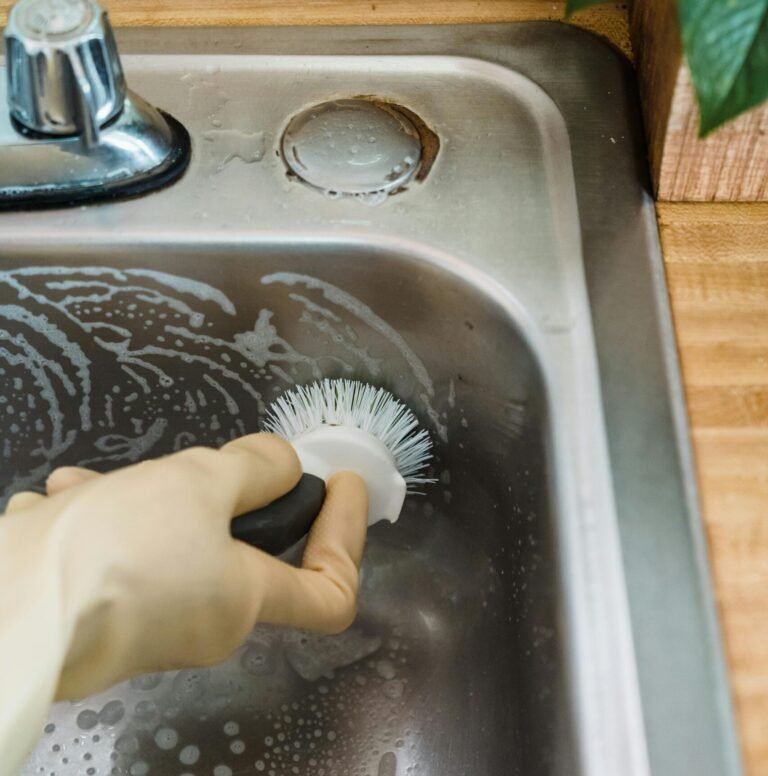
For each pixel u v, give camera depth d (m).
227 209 0.46
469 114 0.50
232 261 0.46
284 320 0.49
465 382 0.49
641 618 0.36
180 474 0.37
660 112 0.44
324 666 0.53
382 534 0.56
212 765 0.50
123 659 0.35
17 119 0.43
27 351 0.51
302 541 0.49
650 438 0.40
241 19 0.53
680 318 0.43
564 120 0.49
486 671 0.50
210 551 0.36
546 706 0.39
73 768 0.50
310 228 0.46
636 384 0.41
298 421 0.50
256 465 0.41
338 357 0.51
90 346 0.51
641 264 0.45
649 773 0.33
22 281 0.47
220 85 0.50
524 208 0.47
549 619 0.39
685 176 0.45
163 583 0.34
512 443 0.48
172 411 0.54
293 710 0.52
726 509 0.38
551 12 0.53
